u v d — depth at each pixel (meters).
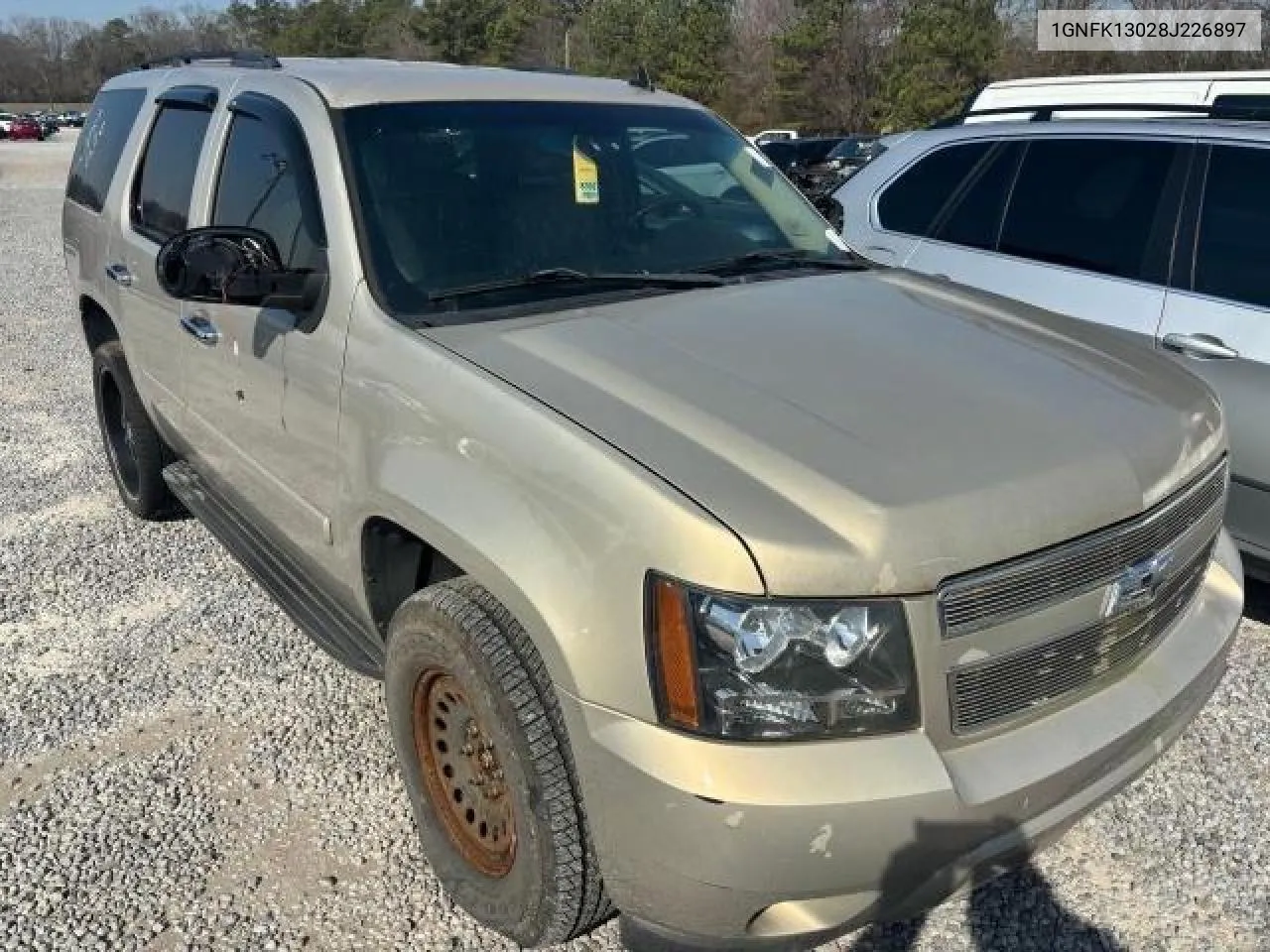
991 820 2.11
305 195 3.17
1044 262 4.86
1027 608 2.17
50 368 8.54
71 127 83.00
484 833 2.66
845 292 3.25
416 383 2.63
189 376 4.01
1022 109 5.70
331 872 2.95
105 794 3.28
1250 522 4.06
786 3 54.03
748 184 3.85
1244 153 4.33
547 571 2.20
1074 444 2.37
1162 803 3.18
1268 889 2.86
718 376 2.52
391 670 2.72
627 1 56.28
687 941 2.17
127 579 4.72
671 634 2.04
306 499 3.22
